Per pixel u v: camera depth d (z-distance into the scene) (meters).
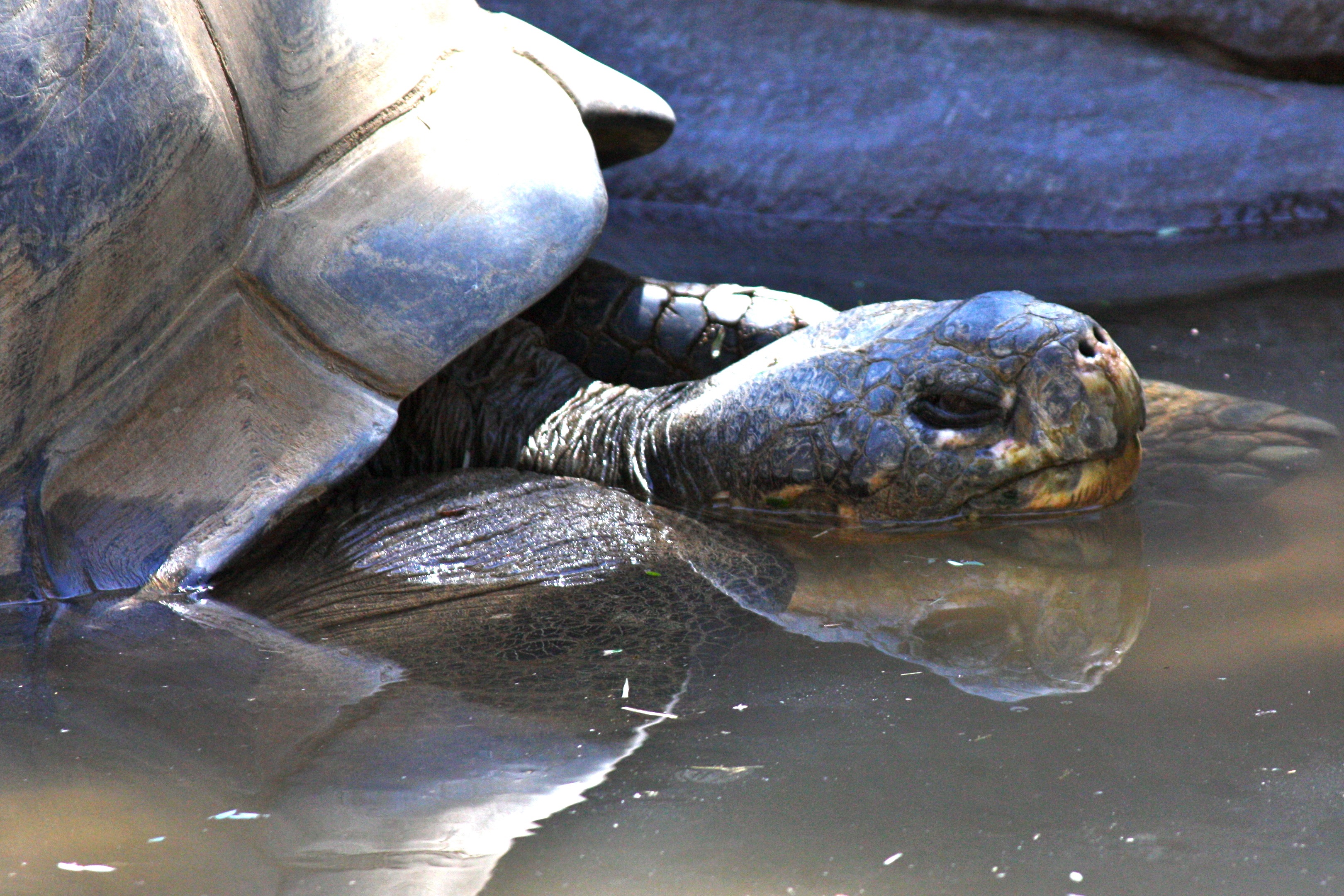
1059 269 18.94
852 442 10.46
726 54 26.33
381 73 10.52
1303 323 15.27
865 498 10.49
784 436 10.66
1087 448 10.15
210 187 9.34
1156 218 22.22
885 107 25.06
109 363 9.00
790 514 10.79
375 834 5.72
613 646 8.08
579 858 5.50
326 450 9.47
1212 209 22.17
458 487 10.54
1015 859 5.40
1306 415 12.09
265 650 8.16
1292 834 5.54
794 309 12.57
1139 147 23.33
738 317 12.62
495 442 11.62
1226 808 5.77
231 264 9.47
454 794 6.10
